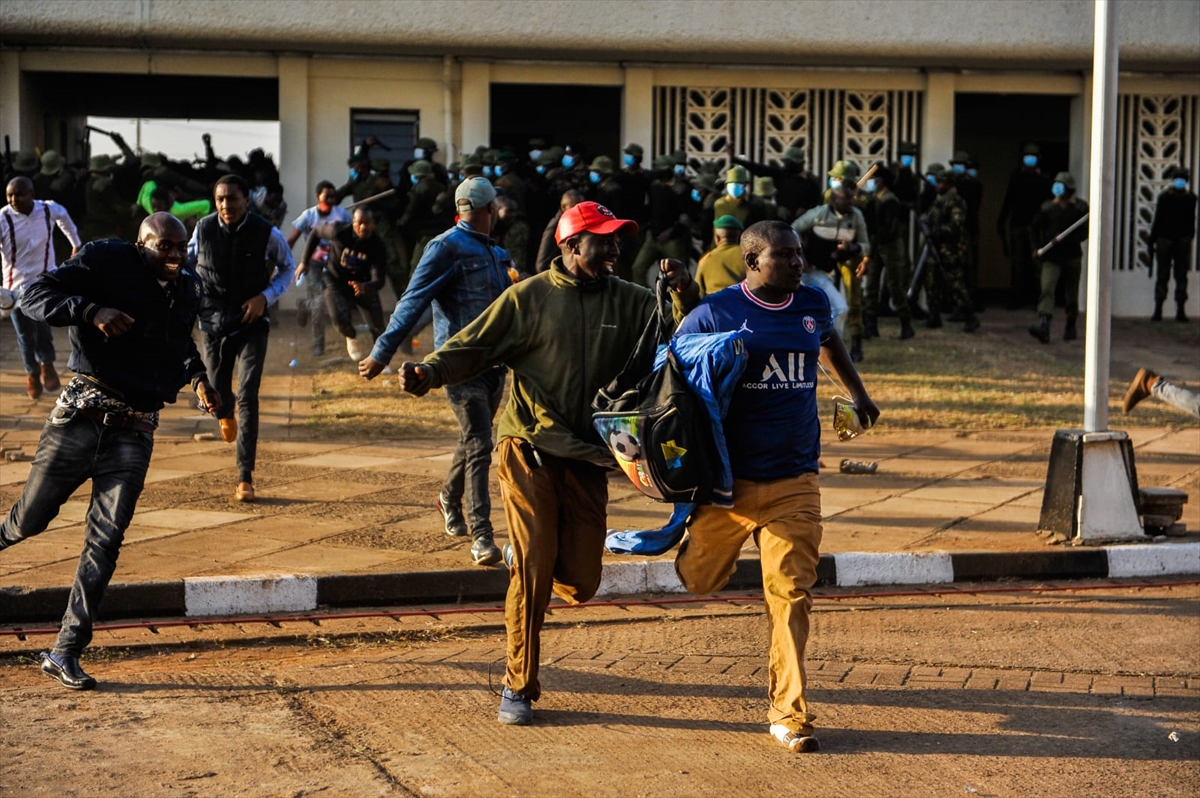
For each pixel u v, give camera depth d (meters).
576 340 5.16
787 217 16.00
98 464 5.51
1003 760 4.88
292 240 14.95
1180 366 16.11
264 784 4.50
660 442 4.76
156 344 5.50
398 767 4.68
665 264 5.29
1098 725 5.28
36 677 5.63
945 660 6.12
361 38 17.97
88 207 17.53
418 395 5.12
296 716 5.18
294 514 8.66
